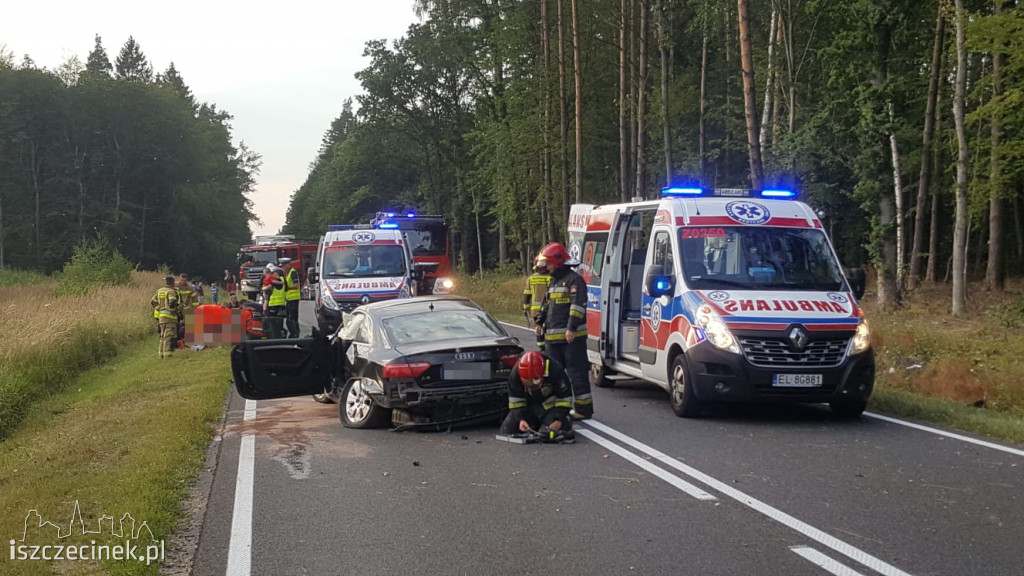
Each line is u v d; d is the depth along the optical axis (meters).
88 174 72.50
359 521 6.31
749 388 9.59
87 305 26.34
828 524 5.98
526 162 39.28
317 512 6.57
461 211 62.19
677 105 36.88
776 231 10.94
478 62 44.72
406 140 63.47
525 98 37.53
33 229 70.31
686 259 10.68
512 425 9.22
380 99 59.62
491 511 6.48
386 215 29.09
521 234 45.84
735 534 5.79
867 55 26.05
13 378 14.23
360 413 10.02
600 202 41.50
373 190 73.62
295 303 22.52
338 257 21.61
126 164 73.38
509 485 7.25
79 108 71.12
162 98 74.62
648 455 8.28
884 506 6.41
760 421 10.10
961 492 6.78
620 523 6.10
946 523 5.97
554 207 39.97
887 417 10.33
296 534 6.04
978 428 9.39
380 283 20.89
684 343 10.17
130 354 21.06
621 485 7.17
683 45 40.84
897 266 27.16
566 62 35.56
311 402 12.28
